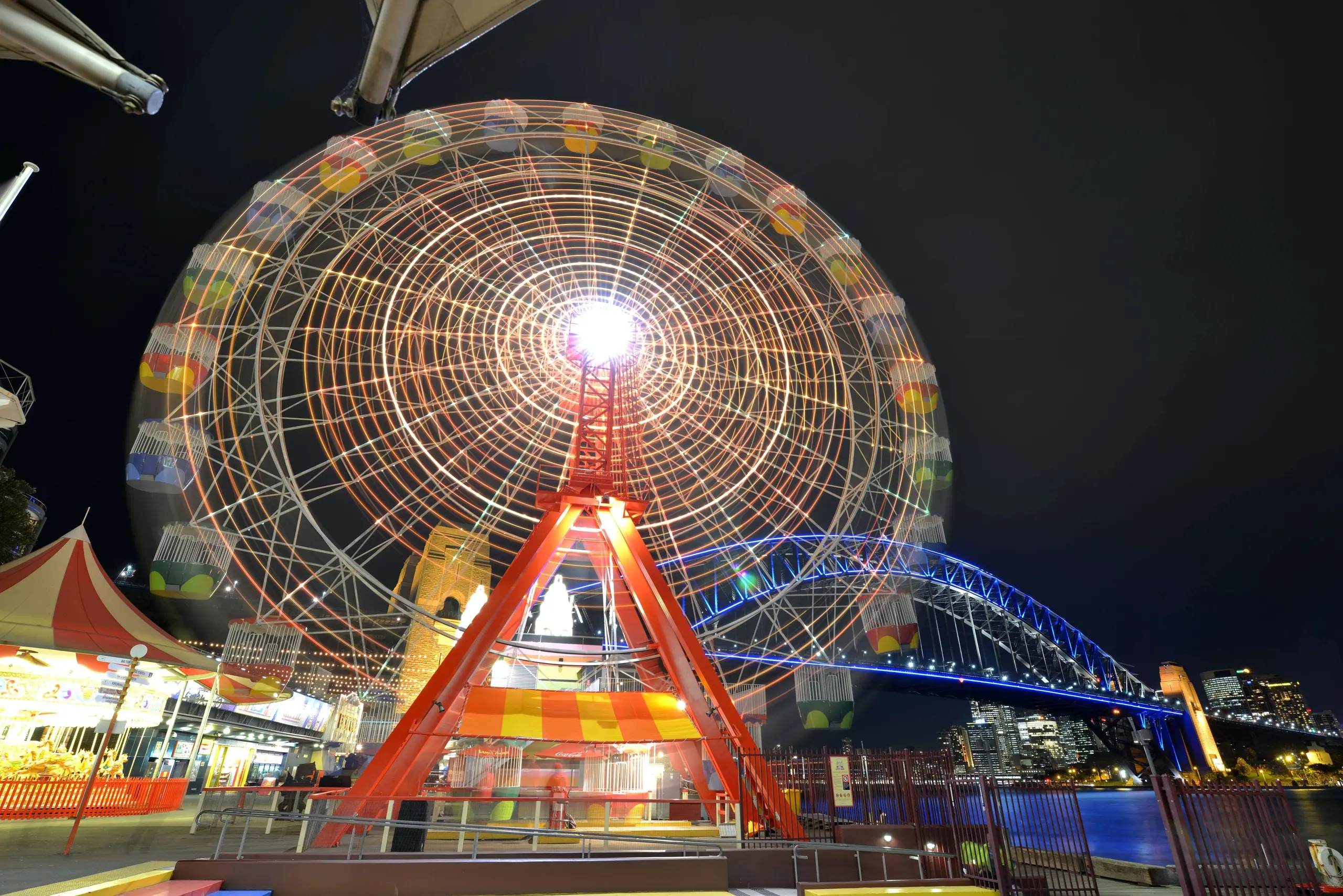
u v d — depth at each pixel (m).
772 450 25.31
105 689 23.42
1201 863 9.89
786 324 26.34
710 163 26.20
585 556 22.00
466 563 29.36
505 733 15.97
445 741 15.71
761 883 12.50
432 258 23.47
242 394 19.47
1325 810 99.62
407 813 14.76
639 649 20.05
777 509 24.55
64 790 18.70
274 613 18.62
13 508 30.39
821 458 24.72
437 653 30.48
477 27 3.57
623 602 21.05
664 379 25.39
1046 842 11.05
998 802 11.24
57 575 19.80
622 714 17.28
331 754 29.09
